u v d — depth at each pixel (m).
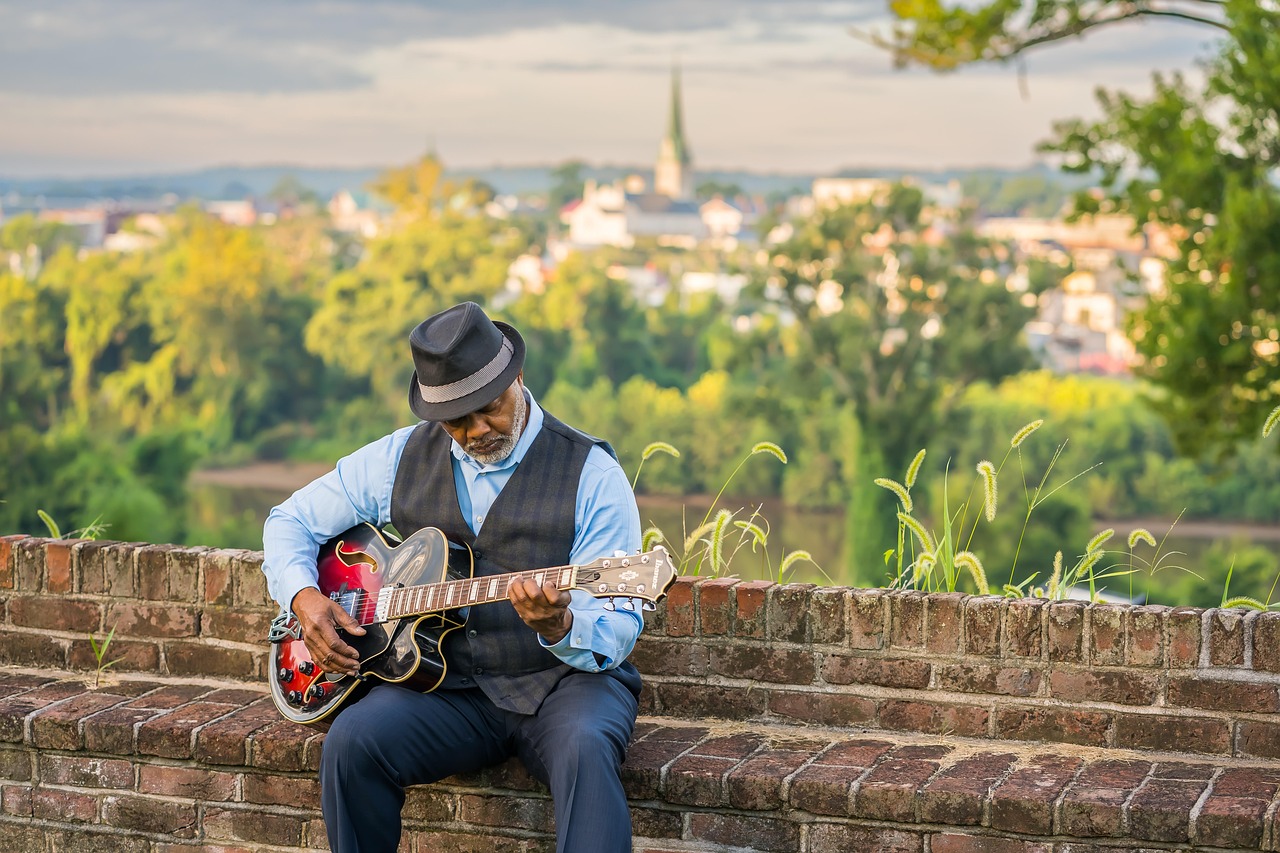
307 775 3.19
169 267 75.62
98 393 72.00
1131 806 2.74
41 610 3.75
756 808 2.95
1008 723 3.17
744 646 3.33
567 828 2.75
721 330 52.12
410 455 3.18
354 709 2.91
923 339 46.09
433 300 73.69
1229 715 3.04
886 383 46.56
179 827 3.30
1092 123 16.81
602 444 3.14
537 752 2.90
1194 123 16.16
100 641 3.71
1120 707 3.11
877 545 45.81
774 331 51.25
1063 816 2.78
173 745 3.27
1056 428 53.69
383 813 2.88
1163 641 3.07
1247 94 15.57
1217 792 2.82
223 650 3.62
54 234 81.81
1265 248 15.90
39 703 3.47
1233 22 15.29
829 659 3.28
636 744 3.18
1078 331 81.81
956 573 3.42
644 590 2.76
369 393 76.44
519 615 2.88
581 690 2.94
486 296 73.06
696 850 3.00
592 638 2.86
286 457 75.06
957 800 2.84
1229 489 51.81
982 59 14.71
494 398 2.95
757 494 59.09
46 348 71.56
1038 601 3.17
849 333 46.06
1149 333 16.84
